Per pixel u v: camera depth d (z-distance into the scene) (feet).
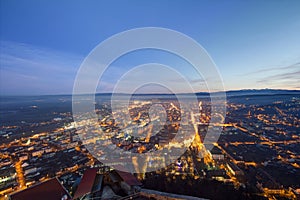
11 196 15.07
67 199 15.39
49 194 15.52
